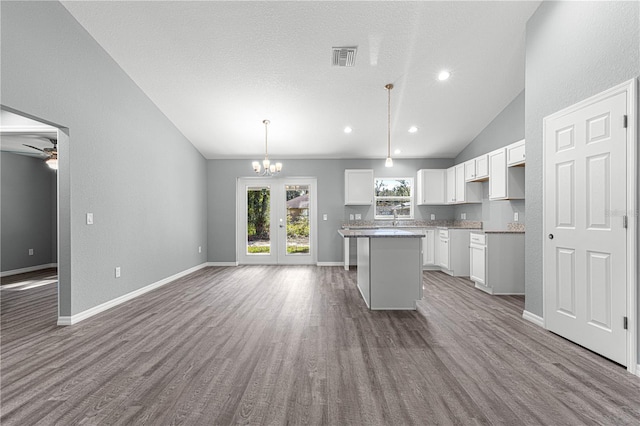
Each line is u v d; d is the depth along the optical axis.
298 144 6.00
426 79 4.05
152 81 4.07
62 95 2.96
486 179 5.10
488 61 3.71
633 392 1.84
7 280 5.22
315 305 3.70
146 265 4.38
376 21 3.13
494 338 2.68
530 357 2.31
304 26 3.19
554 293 2.77
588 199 2.41
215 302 3.82
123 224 3.88
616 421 1.58
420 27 3.20
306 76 3.97
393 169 6.70
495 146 5.04
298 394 1.84
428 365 2.19
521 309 3.53
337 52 3.53
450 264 5.45
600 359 2.27
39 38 2.72
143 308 3.58
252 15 3.07
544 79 2.90
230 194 6.69
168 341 2.62
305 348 2.48
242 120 5.07
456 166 5.86
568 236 2.60
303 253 6.84
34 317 3.26
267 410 1.69
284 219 6.83
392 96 4.42
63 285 3.05
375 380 1.99
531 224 3.09
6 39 2.45
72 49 3.08
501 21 3.15
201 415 1.65
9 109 2.51
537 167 3.00
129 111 3.99
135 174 4.12
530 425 1.56
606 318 2.26
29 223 6.17
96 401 1.77
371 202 6.36
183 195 5.56
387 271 3.53
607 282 2.26
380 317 3.26
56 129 3.16
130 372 2.10
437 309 3.54
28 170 6.16
